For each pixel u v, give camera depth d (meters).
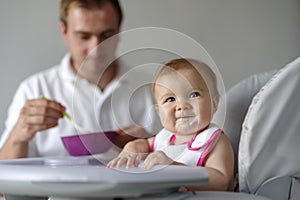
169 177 0.48
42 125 1.26
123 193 0.46
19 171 0.49
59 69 1.62
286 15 1.65
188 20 1.69
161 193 0.52
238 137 0.79
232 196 0.57
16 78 1.67
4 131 1.63
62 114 1.26
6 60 1.68
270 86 0.64
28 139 1.29
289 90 0.63
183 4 1.69
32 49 1.68
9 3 1.69
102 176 0.46
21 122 1.27
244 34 1.67
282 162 0.65
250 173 0.65
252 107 0.65
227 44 1.67
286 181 0.66
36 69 1.68
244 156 0.65
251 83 0.85
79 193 0.47
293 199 0.67
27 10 1.69
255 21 1.66
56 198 0.51
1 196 0.79
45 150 1.45
